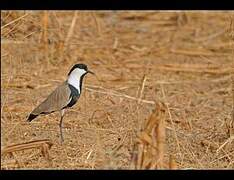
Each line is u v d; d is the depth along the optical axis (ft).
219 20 145.07
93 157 77.97
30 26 118.32
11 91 100.68
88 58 121.39
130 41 133.59
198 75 116.47
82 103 94.84
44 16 118.73
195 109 97.91
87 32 132.98
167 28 142.72
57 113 91.35
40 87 103.65
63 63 116.88
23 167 75.92
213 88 109.29
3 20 112.98
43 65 113.29
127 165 75.36
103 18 143.74
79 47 125.49
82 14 137.08
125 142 81.10
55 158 78.13
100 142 79.87
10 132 84.07
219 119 93.45
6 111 91.91
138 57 124.88
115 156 77.36
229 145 82.28
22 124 87.76
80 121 89.15
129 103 94.63
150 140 67.51
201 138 85.56
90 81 108.47
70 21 134.92
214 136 86.22
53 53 118.32
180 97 103.35
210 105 100.37
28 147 77.41
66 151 79.77
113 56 123.75
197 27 143.23
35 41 118.11
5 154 77.82
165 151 79.56
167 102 98.73
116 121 88.89
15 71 107.55
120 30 138.82
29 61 114.32
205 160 79.00
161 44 133.49
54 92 82.84
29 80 105.91
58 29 121.80
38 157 77.97
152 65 119.85
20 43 114.73
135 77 112.37
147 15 146.92
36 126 87.56
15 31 113.91
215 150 81.87
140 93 92.17
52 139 83.41
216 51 129.80
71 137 83.82
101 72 114.42
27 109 93.71
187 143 82.17
